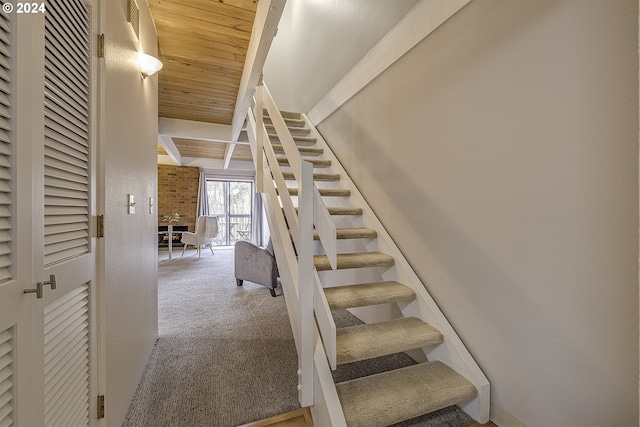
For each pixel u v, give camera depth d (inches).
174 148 221.5
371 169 104.3
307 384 59.7
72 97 39.8
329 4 136.5
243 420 60.6
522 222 54.1
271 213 96.9
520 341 55.0
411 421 61.1
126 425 58.5
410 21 82.9
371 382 61.4
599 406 43.6
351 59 116.6
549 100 49.0
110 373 52.6
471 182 65.1
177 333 101.6
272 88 207.8
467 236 66.4
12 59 27.3
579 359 45.9
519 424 55.2
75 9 40.5
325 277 131.3
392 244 91.4
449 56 70.5
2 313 25.8
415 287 79.9
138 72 71.7
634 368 39.9
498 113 58.2
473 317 65.1
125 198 61.7
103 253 49.4
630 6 39.3
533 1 51.4
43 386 32.1
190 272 200.7
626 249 40.2
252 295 148.3
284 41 213.2
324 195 109.7
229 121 162.7
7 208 27.1
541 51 50.1
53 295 34.7
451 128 70.2
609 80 41.3
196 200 312.5
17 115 27.9
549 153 49.2
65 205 38.2
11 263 27.3
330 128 135.9
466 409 63.4
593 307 43.9
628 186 39.8
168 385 71.6
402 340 66.0
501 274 58.5
